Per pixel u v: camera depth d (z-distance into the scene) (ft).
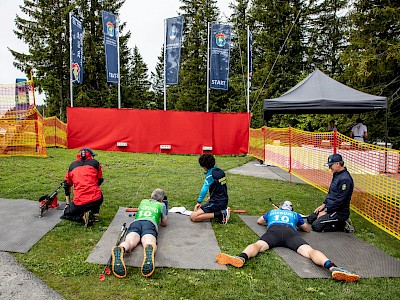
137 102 110.83
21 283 10.77
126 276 11.44
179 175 30.17
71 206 16.26
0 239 14.10
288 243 13.88
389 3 52.70
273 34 87.56
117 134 47.09
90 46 98.12
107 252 13.25
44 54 96.63
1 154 37.58
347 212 16.55
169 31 49.85
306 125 68.33
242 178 30.48
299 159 29.58
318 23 93.76
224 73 49.32
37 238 14.37
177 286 10.92
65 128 48.55
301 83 35.88
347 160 23.70
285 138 33.35
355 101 30.78
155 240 13.20
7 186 23.20
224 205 17.47
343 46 90.79
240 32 105.70
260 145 41.16
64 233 15.11
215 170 17.58
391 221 16.21
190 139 47.80
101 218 17.39
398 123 54.85
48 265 12.05
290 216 14.82
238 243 14.82
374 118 55.16
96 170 17.13
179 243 14.51
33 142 37.83
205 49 112.06
